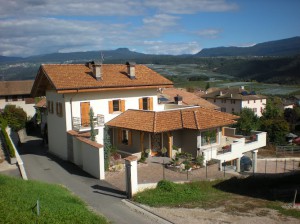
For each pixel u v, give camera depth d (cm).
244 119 4769
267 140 4584
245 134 4581
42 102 4506
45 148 3559
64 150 2941
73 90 2786
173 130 2727
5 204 1289
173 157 2748
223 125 2853
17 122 4594
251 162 3075
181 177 2259
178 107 3469
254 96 9325
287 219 1494
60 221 1222
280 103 9619
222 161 2734
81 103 2911
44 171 2481
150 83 3253
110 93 3069
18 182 1744
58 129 3048
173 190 1922
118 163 2538
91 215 1422
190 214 1572
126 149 2961
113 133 3067
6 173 2248
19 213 1214
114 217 1544
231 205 1725
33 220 1174
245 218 1510
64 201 1580
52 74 2930
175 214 1573
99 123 2931
